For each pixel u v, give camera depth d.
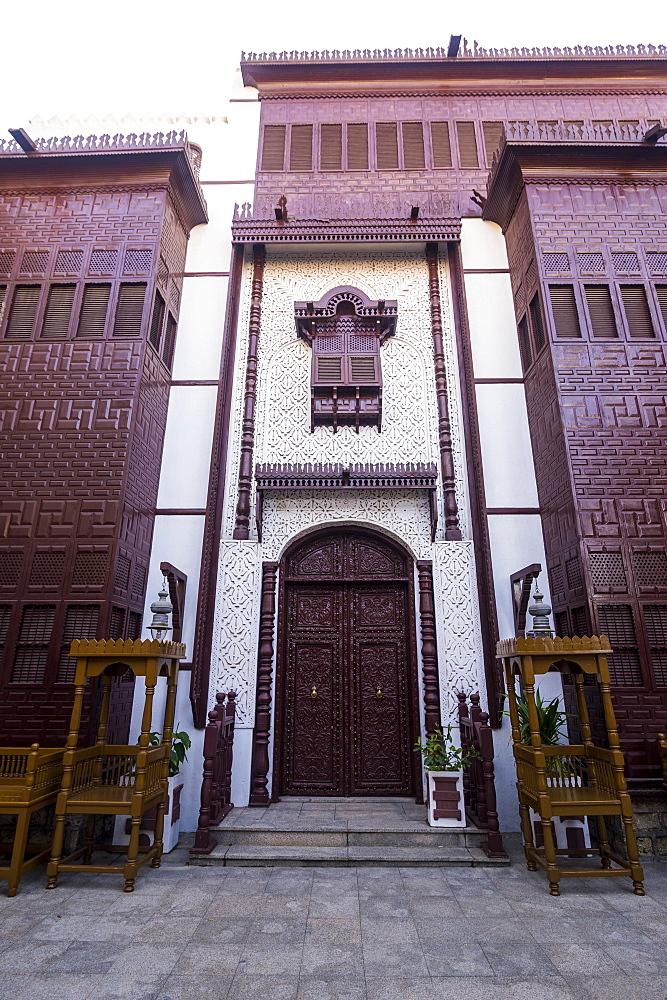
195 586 4.92
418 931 2.62
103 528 4.29
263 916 2.78
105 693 3.87
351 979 2.22
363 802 4.52
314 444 5.37
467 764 3.99
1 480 4.45
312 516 5.14
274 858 3.51
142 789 3.25
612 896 3.05
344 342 5.61
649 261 4.99
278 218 5.76
